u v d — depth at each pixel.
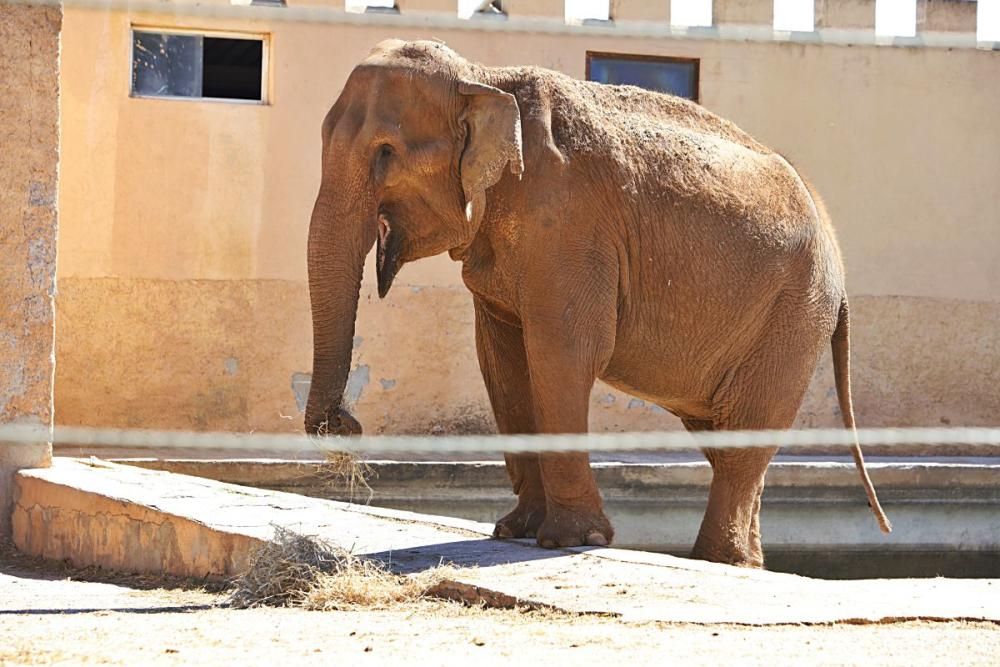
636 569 7.14
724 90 17.75
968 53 18.56
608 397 17.47
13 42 10.93
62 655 5.38
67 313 15.82
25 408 11.13
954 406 18.58
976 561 15.09
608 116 8.69
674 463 14.20
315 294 8.00
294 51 16.44
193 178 16.19
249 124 16.34
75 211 15.87
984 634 5.66
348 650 5.41
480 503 13.89
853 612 5.99
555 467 8.13
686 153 8.91
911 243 18.44
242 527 8.17
